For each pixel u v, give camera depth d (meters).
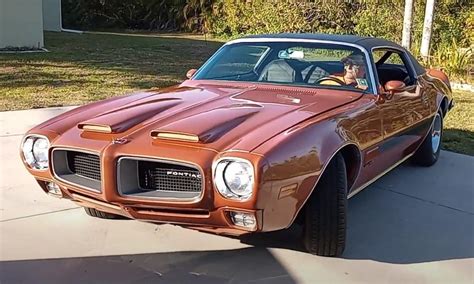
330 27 19.33
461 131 7.83
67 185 3.55
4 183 5.13
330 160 3.46
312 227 3.58
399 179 5.59
